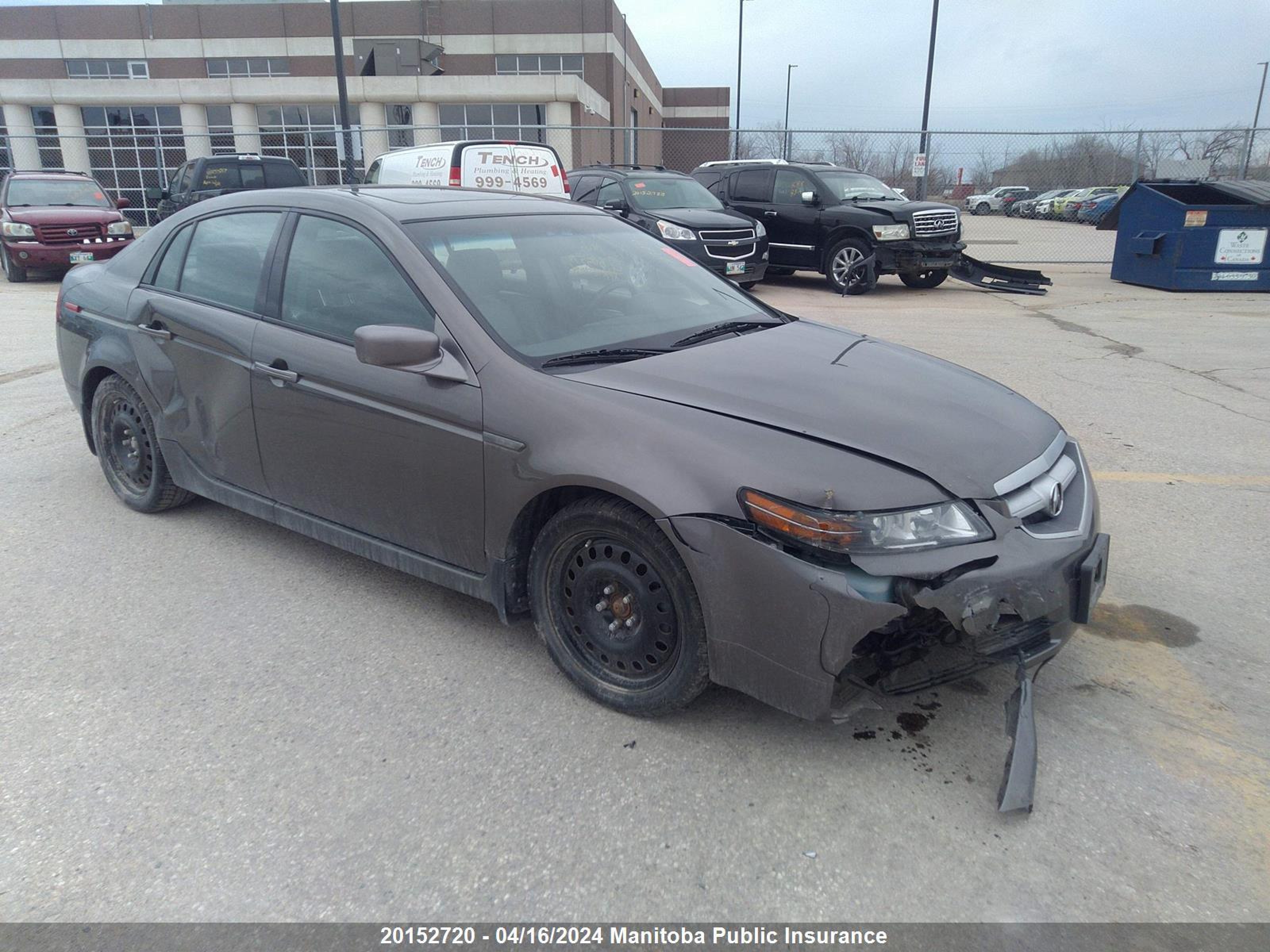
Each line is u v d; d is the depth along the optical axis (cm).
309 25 3825
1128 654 336
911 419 285
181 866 231
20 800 255
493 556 314
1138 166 1786
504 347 311
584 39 3759
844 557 245
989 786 264
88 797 257
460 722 294
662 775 268
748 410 280
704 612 263
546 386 296
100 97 3084
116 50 3803
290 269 372
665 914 218
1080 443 587
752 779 266
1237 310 1193
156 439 439
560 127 1546
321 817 250
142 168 3055
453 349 314
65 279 491
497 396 301
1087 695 309
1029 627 272
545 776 267
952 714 299
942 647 265
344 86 1895
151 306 422
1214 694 309
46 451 563
